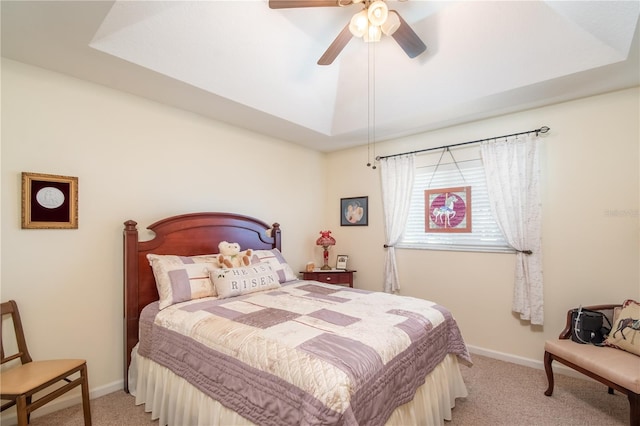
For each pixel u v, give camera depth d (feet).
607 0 5.68
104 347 7.56
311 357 4.44
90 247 7.39
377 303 7.28
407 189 11.66
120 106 7.94
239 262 8.83
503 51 7.28
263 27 7.17
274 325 5.69
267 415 4.37
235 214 10.19
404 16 7.13
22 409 5.00
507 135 9.53
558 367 8.62
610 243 8.07
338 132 11.53
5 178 6.31
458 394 7.14
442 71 8.20
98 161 7.56
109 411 6.82
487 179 9.80
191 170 9.42
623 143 7.93
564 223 8.68
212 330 5.69
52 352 6.80
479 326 10.05
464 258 10.39
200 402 5.41
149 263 8.00
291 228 12.80
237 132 10.77
